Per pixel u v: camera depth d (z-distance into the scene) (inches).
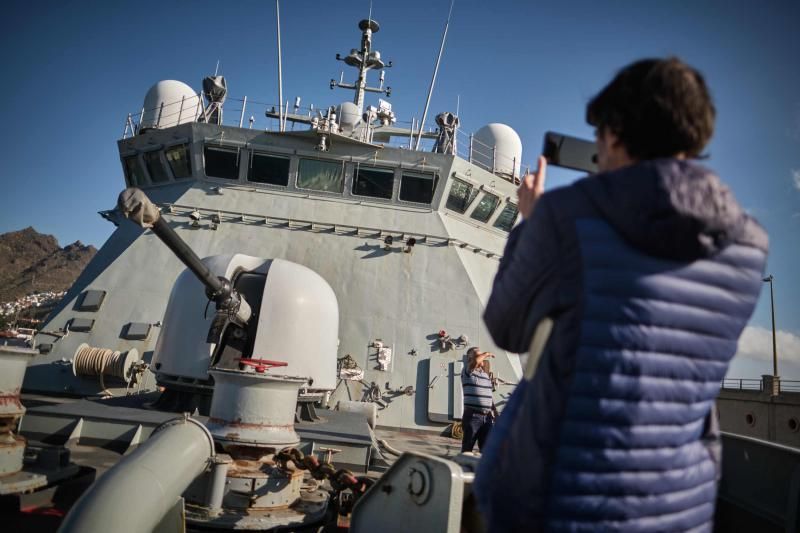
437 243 412.2
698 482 48.9
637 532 44.9
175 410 256.1
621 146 50.5
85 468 161.2
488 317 52.4
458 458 110.0
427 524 98.7
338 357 356.5
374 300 382.0
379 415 344.8
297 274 271.1
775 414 811.4
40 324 402.9
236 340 253.6
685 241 42.2
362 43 540.7
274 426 146.3
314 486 170.7
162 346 271.1
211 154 420.2
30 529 127.0
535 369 46.4
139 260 382.3
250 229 403.2
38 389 328.5
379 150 422.6
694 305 45.0
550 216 46.3
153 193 438.3
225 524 129.3
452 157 422.9
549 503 43.7
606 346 42.9
